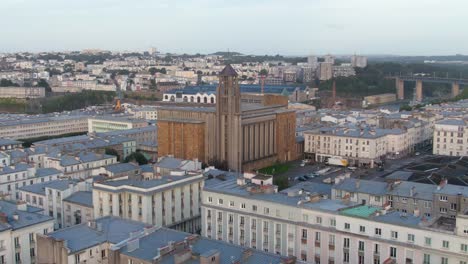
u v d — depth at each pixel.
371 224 186.75
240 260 160.88
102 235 192.75
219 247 171.50
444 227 180.12
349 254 191.88
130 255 167.50
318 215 199.38
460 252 170.38
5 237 199.62
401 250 180.88
